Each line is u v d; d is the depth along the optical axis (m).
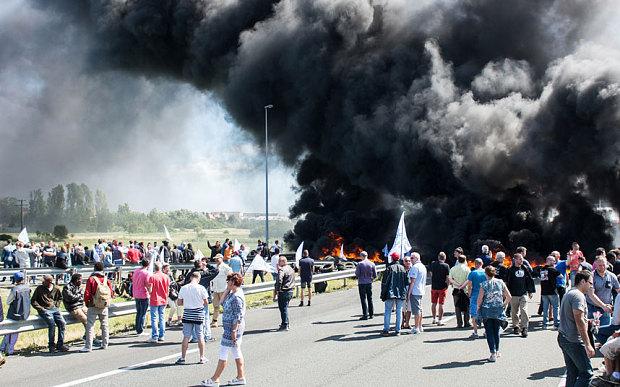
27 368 12.66
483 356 13.20
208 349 14.58
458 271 17.22
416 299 16.38
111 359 13.46
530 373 11.55
